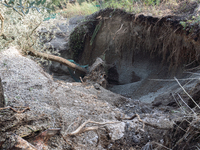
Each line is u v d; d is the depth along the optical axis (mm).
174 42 5836
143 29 6551
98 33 8070
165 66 7016
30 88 3197
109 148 2680
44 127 2262
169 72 6754
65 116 2824
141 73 7594
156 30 6125
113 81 8117
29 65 3973
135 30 6816
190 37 5039
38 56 5652
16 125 2133
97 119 3117
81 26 8172
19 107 2488
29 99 2908
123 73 8023
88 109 3398
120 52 7867
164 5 6328
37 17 5113
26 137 2088
